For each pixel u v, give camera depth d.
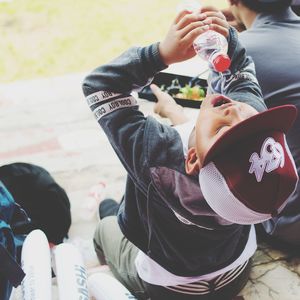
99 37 3.05
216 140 0.90
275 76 1.52
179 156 1.03
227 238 1.22
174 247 1.21
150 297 1.44
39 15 3.25
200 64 2.36
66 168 2.07
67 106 2.42
